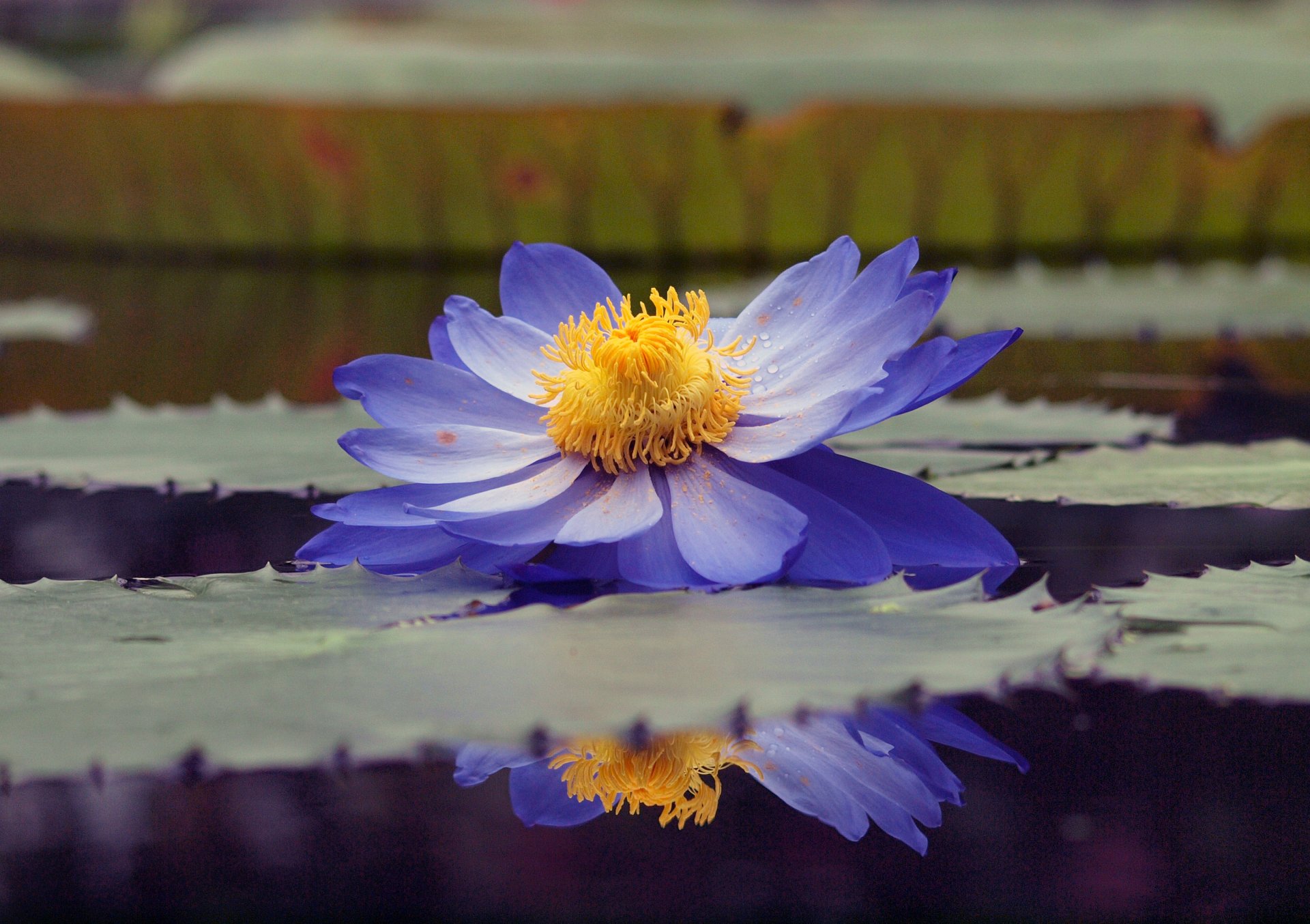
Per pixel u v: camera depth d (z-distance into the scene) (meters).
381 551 1.72
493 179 3.03
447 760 1.62
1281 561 1.71
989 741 1.63
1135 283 2.52
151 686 1.63
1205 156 2.89
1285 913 1.57
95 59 5.52
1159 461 1.79
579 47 4.22
